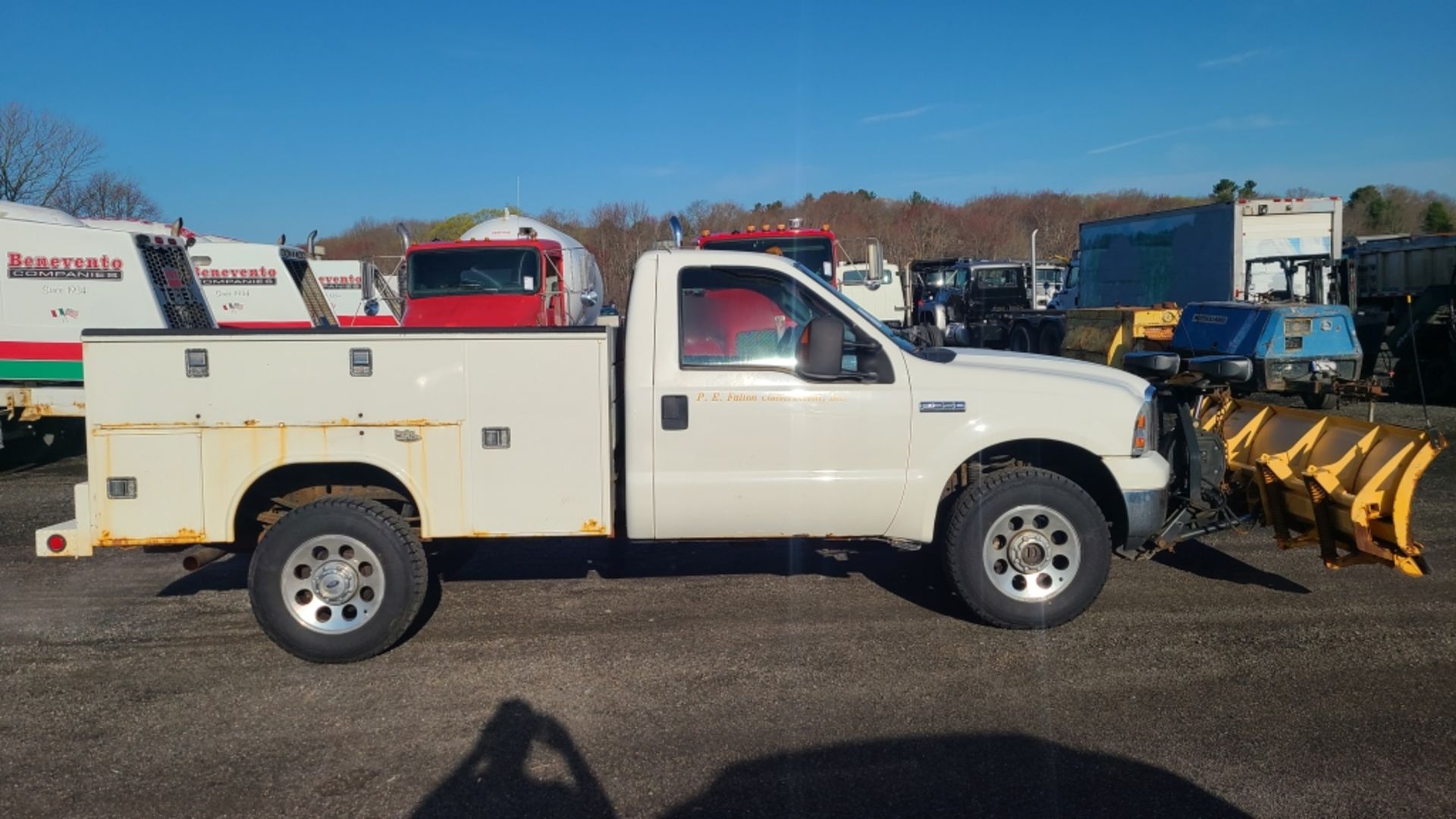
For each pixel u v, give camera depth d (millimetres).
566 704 4930
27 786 4207
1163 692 4992
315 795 4105
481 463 5621
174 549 5969
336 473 5832
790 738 4539
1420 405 16625
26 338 12008
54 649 5777
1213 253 18922
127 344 5461
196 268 16625
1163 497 5938
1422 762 4254
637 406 5668
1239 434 6953
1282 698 4906
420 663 5500
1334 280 16984
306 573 5520
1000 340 25281
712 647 5652
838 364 5457
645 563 7297
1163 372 6496
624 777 4211
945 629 5883
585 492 5668
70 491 10648
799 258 15023
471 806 4004
